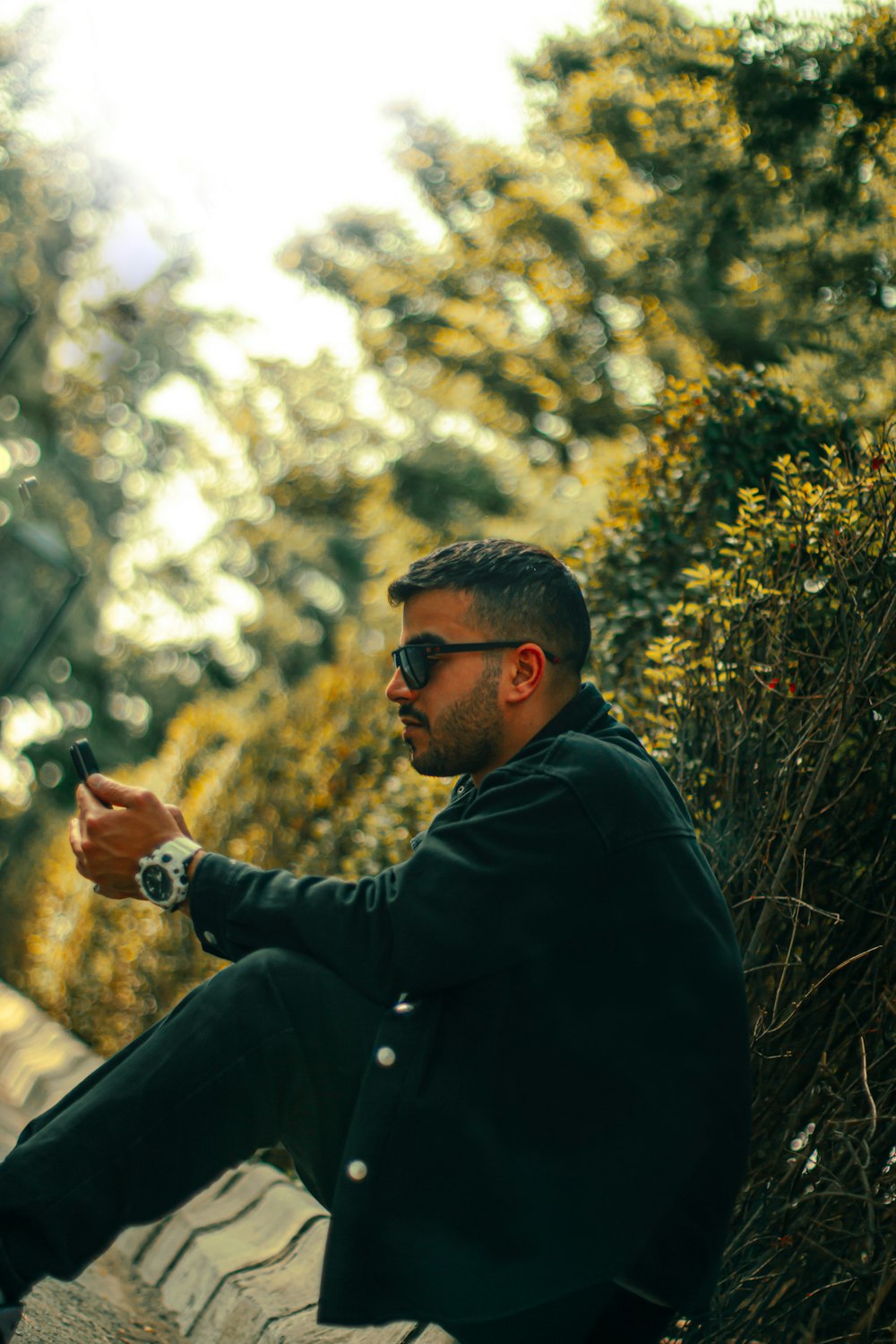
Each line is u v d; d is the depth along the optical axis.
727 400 4.43
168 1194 1.90
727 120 12.30
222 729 7.87
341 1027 1.94
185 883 2.07
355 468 23.41
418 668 2.10
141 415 22.73
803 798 2.66
